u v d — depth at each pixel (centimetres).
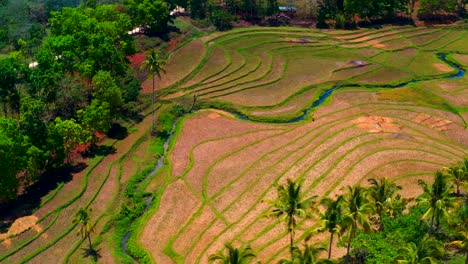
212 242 9612
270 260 8988
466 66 17888
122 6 18562
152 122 13562
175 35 19125
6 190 9919
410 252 6769
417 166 11431
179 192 11188
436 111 14550
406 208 9769
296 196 7681
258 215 10281
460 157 11850
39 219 10150
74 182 11375
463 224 7469
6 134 10025
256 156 12412
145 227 10181
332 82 16612
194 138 13450
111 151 12706
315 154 12194
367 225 7125
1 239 9606
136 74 16375
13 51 17712
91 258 9338
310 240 9388
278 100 15450
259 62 17762
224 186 11312
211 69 17238
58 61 13425
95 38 13862
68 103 12662
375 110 14638
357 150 12169
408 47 19500
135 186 11481
